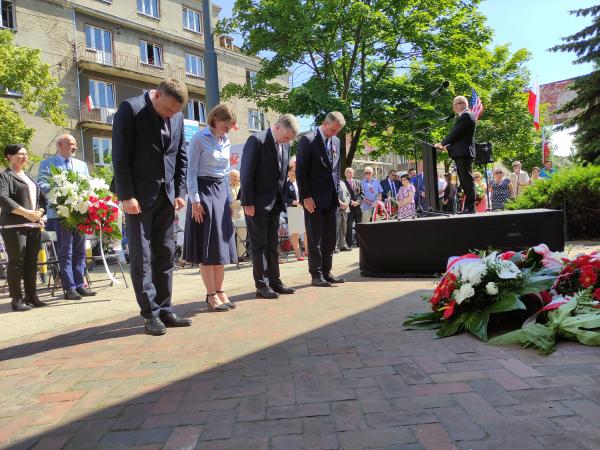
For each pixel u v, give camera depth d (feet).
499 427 5.46
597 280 9.32
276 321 12.07
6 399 7.63
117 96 89.56
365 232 19.63
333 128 17.46
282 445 5.42
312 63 64.23
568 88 60.70
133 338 11.28
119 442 5.81
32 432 6.29
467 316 9.56
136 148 11.53
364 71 65.98
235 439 5.65
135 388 7.72
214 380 7.84
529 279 9.49
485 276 9.57
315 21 57.82
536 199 29.78
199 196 13.84
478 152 26.76
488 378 7.02
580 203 28.09
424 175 23.85
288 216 30.04
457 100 22.75
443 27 61.46
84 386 8.01
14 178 17.16
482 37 62.69
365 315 12.09
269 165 15.70
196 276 25.26
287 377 7.72
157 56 96.94
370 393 6.79
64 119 63.16
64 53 81.10
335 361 8.38
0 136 55.52
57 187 18.13
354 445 5.30
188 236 14.16
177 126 12.37
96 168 80.84
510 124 88.02
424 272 18.79
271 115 114.83
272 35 60.18
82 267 19.40
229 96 68.18
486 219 17.61
